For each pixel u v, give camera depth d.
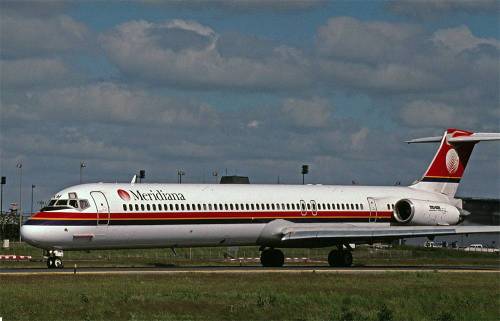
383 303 87.81
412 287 98.94
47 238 113.12
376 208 146.00
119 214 117.62
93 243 116.62
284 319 80.19
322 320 80.06
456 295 94.44
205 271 113.00
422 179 154.50
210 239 127.94
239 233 130.50
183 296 84.12
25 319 72.75
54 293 83.50
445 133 155.38
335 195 143.00
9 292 83.50
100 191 118.06
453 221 150.75
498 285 104.44
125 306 79.19
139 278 99.81
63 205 115.12
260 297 84.62
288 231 133.50
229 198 129.75
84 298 80.06
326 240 137.38
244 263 161.00
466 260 189.00
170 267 127.69
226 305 81.75
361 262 172.88
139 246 121.44
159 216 121.19
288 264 160.38
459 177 156.75
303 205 137.88
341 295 89.75
